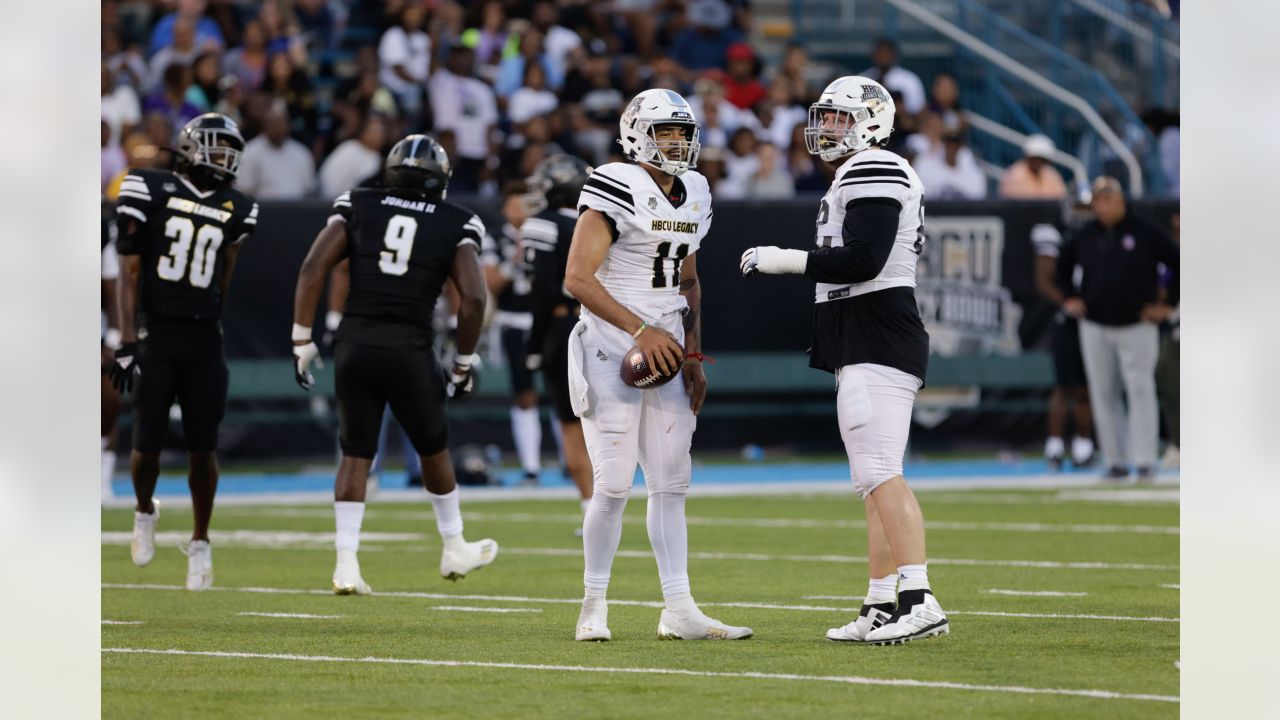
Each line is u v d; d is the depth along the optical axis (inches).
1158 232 1956.2
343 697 721.0
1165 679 753.0
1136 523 1552.7
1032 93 3041.3
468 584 1165.1
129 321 1091.9
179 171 1128.2
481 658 826.8
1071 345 2128.4
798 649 850.8
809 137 890.7
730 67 2797.7
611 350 862.5
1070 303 2011.6
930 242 2258.9
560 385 1456.7
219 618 989.8
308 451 2145.7
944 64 3080.7
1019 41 3117.6
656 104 858.1
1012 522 1565.0
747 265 863.7
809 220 2215.8
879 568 876.6
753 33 3174.2
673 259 872.9
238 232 1130.7
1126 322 1963.6
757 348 2220.7
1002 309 2282.2
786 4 3248.0
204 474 1128.2
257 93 2434.8
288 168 2352.4
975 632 907.4
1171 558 1288.1
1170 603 1033.5
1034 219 2282.2
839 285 871.1
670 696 717.3
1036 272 2281.0
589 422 872.3
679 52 2938.0
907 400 871.1
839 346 872.9
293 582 1180.5
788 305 2225.6
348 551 1106.7
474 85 2564.0
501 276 1958.7
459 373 1126.4
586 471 1472.7
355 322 1090.1
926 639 879.7
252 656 836.6
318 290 1099.3
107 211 1845.5
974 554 1316.4
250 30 2605.8
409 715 681.0
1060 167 2856.8
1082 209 2046.0
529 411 1987.0
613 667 794.8
